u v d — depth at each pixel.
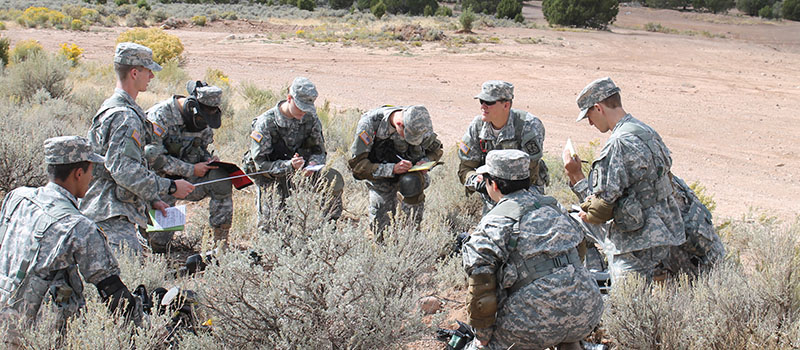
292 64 27.03
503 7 64.88
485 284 3.46
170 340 3.39
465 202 6.83
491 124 5.25
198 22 44.28
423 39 40.06
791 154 13.93
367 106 17.41
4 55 18.61
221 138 9.73
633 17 76.69
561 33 50.28
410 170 5.29
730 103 20.47
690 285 4.61
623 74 27.12
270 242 3.57
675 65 31.27
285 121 5.25
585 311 3.50
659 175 4.17
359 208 6.70
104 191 4.40
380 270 3.40
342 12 65.00
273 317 3.28
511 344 3.60
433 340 4.09
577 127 15.95
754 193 10.34
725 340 3.68
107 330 3.01
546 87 23.11
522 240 3.46
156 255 4.70
